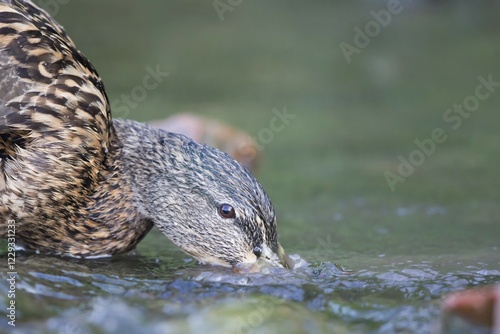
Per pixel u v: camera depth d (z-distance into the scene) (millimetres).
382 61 22984
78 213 10680
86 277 9375
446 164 16328
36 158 10266
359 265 10305
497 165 16266
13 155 10289
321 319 8133
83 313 8109
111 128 11102
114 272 9891
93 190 10727
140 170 11000
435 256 10828
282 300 8617
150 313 8000
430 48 23953
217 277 9703
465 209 13742
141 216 11086
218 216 10617
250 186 10617
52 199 10438
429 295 9000
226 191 10602
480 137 17906
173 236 10906
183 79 21062
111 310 7859
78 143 10484
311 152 17078
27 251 10875
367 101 20156
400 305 8594
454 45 24156
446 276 9625
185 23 26172
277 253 10523
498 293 7371
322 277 9664
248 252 10516
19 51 10406
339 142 17641
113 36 24156
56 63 10531
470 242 11711
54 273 9344
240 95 20109
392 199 14359
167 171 10922
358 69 22438
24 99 10258
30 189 10289
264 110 19156
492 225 12727
